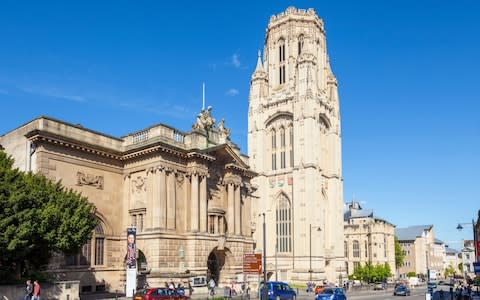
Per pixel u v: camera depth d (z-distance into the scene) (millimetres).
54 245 48688
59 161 60062
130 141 69125
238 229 75625
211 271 73688
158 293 46969
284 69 153500
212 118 75562
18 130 61438
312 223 134500
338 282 138000
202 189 69250
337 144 154875
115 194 67125
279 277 136375
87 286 61250
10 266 48406
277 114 147750
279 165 146375
